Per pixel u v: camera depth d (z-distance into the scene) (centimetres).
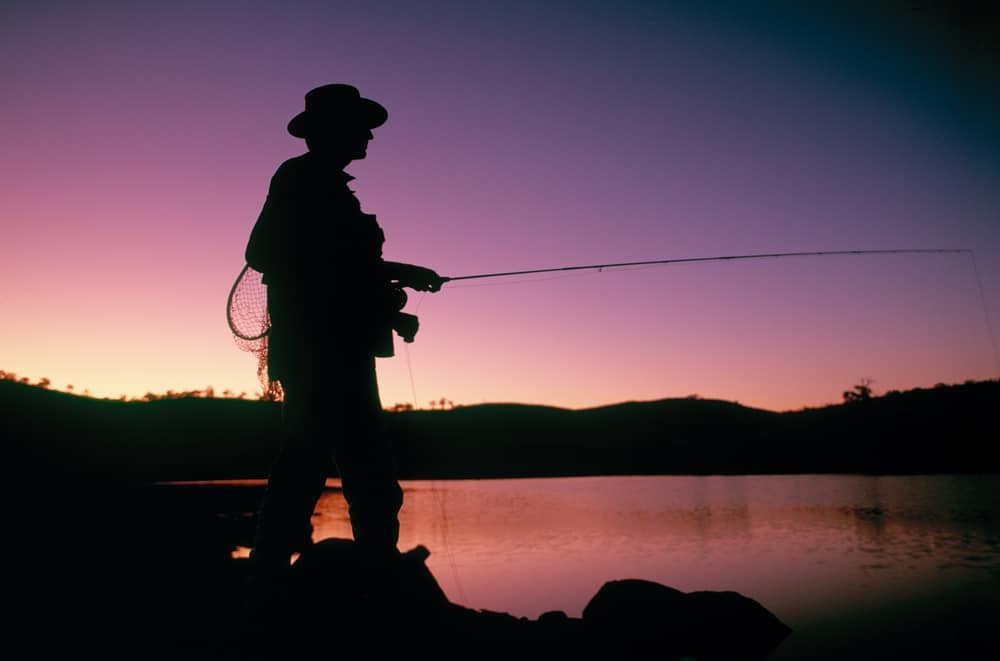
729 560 561
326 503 1305
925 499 1056
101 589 242
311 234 223
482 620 256
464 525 895
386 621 214
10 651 175
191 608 221
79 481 1165
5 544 331
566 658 227
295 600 217
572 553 635
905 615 333
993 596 374
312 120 235
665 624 275
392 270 250
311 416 220
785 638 287
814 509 962
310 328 221
